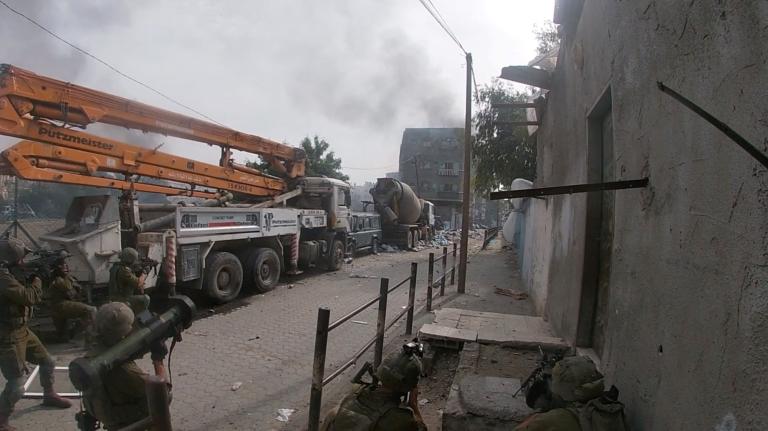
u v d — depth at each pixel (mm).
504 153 18531
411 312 6641
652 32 2402
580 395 2234
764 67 1387
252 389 4812
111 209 6887
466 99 10664
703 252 1776
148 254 7285
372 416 2334
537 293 8258
